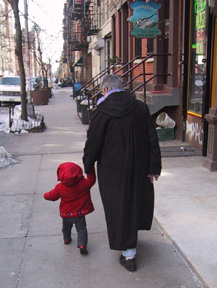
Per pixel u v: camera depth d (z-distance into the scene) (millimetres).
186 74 8109
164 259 3510
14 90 21750
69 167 3492
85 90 15648
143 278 3197
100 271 3338
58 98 29031
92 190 5617
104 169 3264
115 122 3180
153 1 8227
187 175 5910
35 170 6840
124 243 3201
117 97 3248
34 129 11312
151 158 3311
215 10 6242
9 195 5480
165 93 8859
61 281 3182
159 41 9352
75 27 35219
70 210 3596
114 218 3217
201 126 7391
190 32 7863
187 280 3145
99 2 22875
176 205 4645
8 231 4223
